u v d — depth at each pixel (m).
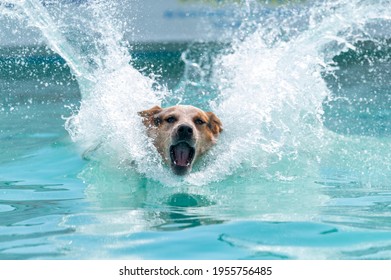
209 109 8.74
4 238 4.39
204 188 6.03
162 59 17.78
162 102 8.60
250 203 5.36
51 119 9.82
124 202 5.43
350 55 16.95
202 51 18.98
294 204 5.31
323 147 7.45
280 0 9.15
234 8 21.84
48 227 4.64
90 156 6.98
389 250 4.04
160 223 4.71
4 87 13.29
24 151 7.52
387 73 14.61
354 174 6.50
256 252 4.03
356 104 11.06
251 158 6.79
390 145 7.77
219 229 4.53
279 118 7.33
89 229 4.57
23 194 5.71
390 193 5.71
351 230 4.50
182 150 6.48
